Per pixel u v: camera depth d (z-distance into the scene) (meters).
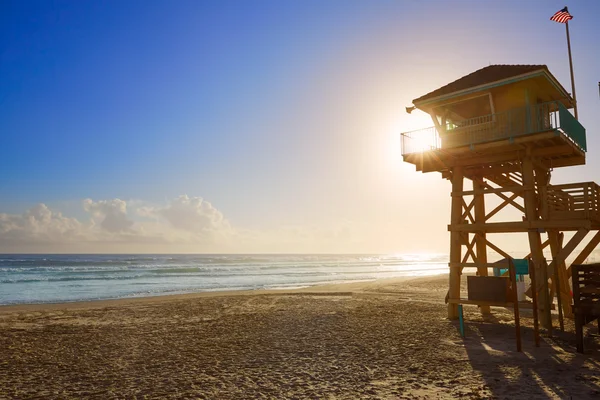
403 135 17.92
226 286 42.47
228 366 10.07
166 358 11.03
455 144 16.53
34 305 25.05
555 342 12.13
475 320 16.38
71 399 7.81
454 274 16.58
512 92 15.53
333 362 10.23
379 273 74.69
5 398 7.90
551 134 13.91
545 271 14.02
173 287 40.88
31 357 11.31
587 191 13.80
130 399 7.76
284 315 18.88
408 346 11.87
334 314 18.78
